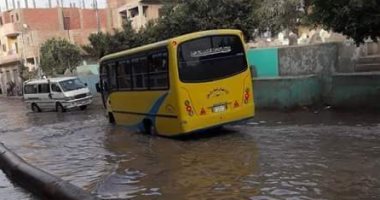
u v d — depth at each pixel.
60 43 44.72
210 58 11.91
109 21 54.97
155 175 8.62
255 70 18.23
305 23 17.20
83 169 9.76
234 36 12.23
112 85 16.05
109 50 30.55
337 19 11.91
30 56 55.69
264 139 11.35
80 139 14.50
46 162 10.89
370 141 9.96
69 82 29.05
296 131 12.00
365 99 14.32
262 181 7.55
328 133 11.25
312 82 16.00
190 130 11.66
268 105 16.89
